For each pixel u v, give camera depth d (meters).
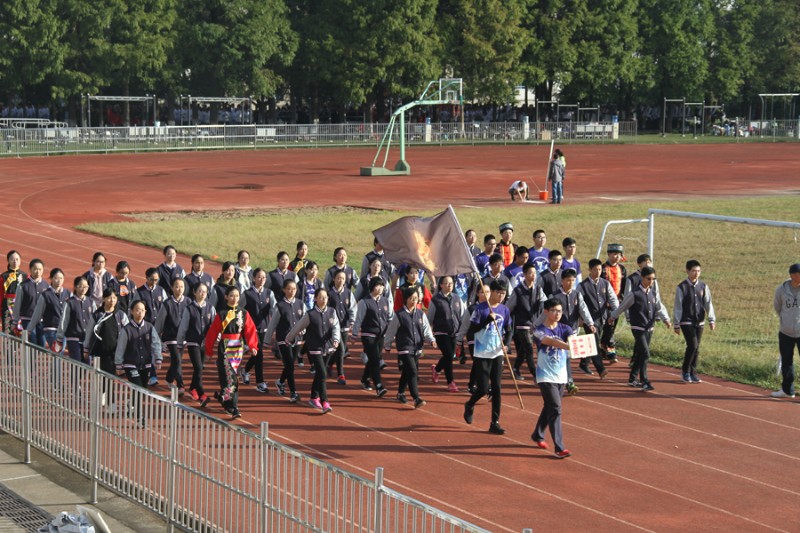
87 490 11.11
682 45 90.75
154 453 9.94
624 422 14.02
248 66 72.62
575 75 85.81
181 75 73.38
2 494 10.77
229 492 9.08
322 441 12.97
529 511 10.63
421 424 13.81
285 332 14.95
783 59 95.50
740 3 94.19
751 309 21.72
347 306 16.06
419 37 75.12
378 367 15.05
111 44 68.19
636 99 93.44
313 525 8.28
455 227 14.48
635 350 15.80
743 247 28.91
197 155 64.50
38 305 15.71
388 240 14.88
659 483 11.59
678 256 27.67
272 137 71.31
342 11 75.06
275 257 26.31
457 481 11.53
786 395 15.41
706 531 10.19
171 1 71.19
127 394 10.24
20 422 12.16
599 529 10.17
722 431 13.66
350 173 52.38
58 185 44.38
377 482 7.61
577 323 15.55
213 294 16.19
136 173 50.94
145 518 10.27
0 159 57.72
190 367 17.03
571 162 61.09
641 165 58.94
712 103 99.25
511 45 79.50
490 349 13.34
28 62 66.75
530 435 13.38
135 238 29.30
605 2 85.44
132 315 13.68
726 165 59.25
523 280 16.12
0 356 12.45
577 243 29.44
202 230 31.02
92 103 78.88
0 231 30.70
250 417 14.05
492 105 94.06
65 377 11.17
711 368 17.05
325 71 75.56
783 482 11.69
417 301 14.51
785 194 43.00
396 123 75.75
